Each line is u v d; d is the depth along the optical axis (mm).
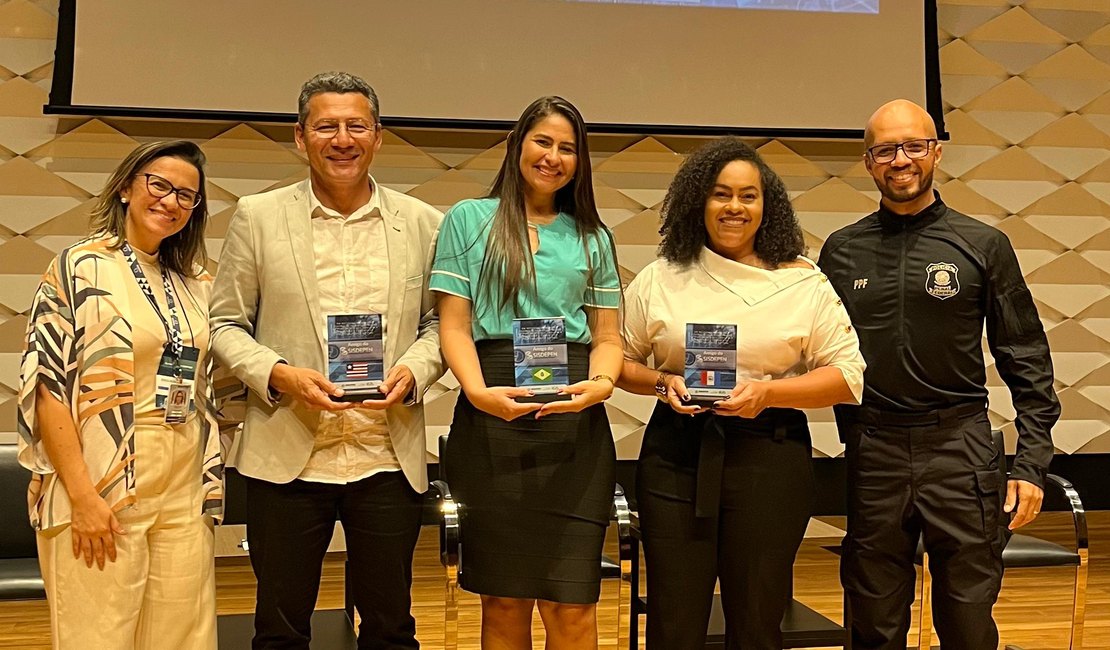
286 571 2486
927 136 2771
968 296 2725
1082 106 5324
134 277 2363
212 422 2498
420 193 4746
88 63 4348
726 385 2416
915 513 2730
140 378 2330
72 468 2240
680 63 4801
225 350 2455
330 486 2492
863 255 2850
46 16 4473
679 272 2617
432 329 2617
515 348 2373
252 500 2510
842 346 2578
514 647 2533
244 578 4430
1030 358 2760
